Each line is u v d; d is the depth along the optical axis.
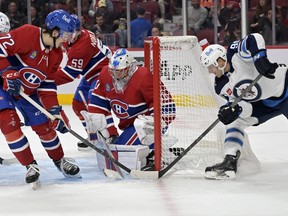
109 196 5.70
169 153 6.53
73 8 14.69
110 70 6.33
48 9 14.60
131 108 6.59
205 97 6.92
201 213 5.08
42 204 5.47
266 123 10.67
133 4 14.60
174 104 6.48
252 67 6.11
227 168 6.21
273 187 5.94
